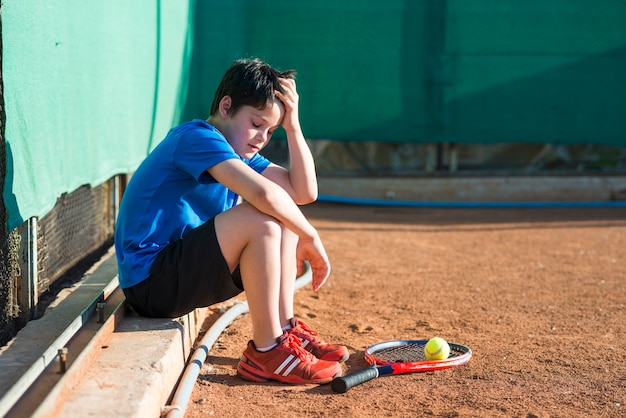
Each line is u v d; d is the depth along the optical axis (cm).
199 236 518
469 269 961
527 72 1551
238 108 533
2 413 382
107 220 949
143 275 532
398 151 1639
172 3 1202
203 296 532
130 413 400
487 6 1531
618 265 993
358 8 1531
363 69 1546
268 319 528
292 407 497
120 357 482
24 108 540
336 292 826
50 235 730
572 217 1413
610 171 1655
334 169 1639
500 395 526
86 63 721
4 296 543
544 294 830
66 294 704
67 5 650
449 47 1542
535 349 632
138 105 967
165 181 532
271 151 1836
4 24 496
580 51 1546
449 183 1586
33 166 562
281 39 1537
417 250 1088
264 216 509
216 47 1520
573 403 515
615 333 683
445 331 686
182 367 546
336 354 562
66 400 415
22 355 520
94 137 757
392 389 534
